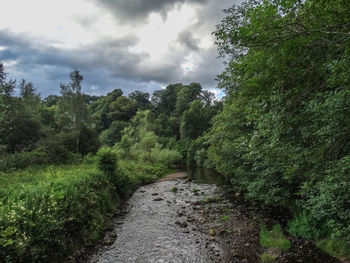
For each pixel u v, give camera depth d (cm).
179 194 1434
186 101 6938
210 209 1046
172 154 3488
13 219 464
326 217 611
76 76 2731
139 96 8762
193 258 592
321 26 242
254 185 904
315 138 313
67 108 2725
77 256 586
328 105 240
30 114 1972
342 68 229
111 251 640
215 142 1291
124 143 3266
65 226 601
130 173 1797
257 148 441
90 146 2588
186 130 4869
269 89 322
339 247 554
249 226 792
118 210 1036
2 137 1634
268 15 253
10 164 1386
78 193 769
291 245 620
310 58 274
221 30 311
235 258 583
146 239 722
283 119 308
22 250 420
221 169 1536
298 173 416
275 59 277
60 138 2144
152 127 4784
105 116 6844
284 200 831
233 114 1034
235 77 810
